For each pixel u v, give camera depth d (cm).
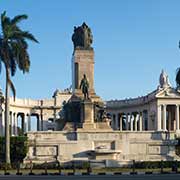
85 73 9662
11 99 15438
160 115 14762
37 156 8712
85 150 8838
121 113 15888
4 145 8388
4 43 8019
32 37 8119
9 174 6344
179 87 8762
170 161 7938
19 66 8012
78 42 9788
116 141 8938
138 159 8838
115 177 5444
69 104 9375
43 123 16762
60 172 6419
